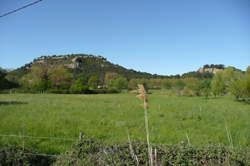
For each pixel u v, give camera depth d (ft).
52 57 557.33
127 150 16.74
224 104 90.74
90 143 18.07
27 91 209.87
